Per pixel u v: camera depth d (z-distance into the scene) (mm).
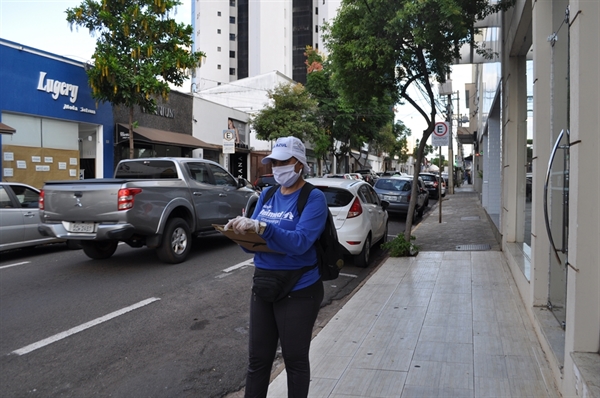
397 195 17531
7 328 5684
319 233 3018
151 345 5234
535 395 3744
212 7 73688
